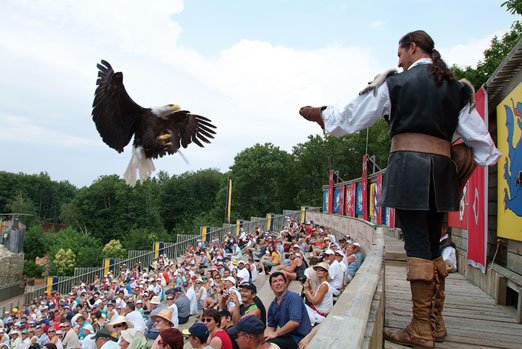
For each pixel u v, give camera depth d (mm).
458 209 2953
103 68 4629
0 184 115375
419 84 2846
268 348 4266
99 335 8211
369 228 14766
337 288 9195
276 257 18922
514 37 20656
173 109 5039
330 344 1730
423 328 3109
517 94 5598
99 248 64188
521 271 5648
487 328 3904
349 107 2963
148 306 13836
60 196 132375
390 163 2979
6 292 40062
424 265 2984
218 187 88938
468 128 2924
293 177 71875
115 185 79188
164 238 74875
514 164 5668
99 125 4688
